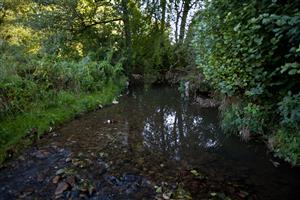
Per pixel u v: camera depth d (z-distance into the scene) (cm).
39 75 838
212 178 455
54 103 779
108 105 940
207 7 640
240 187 428
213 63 602
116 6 1359
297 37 366
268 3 423
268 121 549
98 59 1337
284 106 404
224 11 555
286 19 350
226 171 477
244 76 498
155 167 493
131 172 474
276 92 476
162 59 1430
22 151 546
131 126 716
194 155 542
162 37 1440
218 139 620
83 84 976
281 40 417
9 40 1420
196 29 770
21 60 923
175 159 525
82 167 487
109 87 1127
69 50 1315
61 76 899
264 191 416
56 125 690
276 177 452
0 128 587
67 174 461
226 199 398
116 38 1437
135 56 1468
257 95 504
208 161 516
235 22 499
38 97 768
